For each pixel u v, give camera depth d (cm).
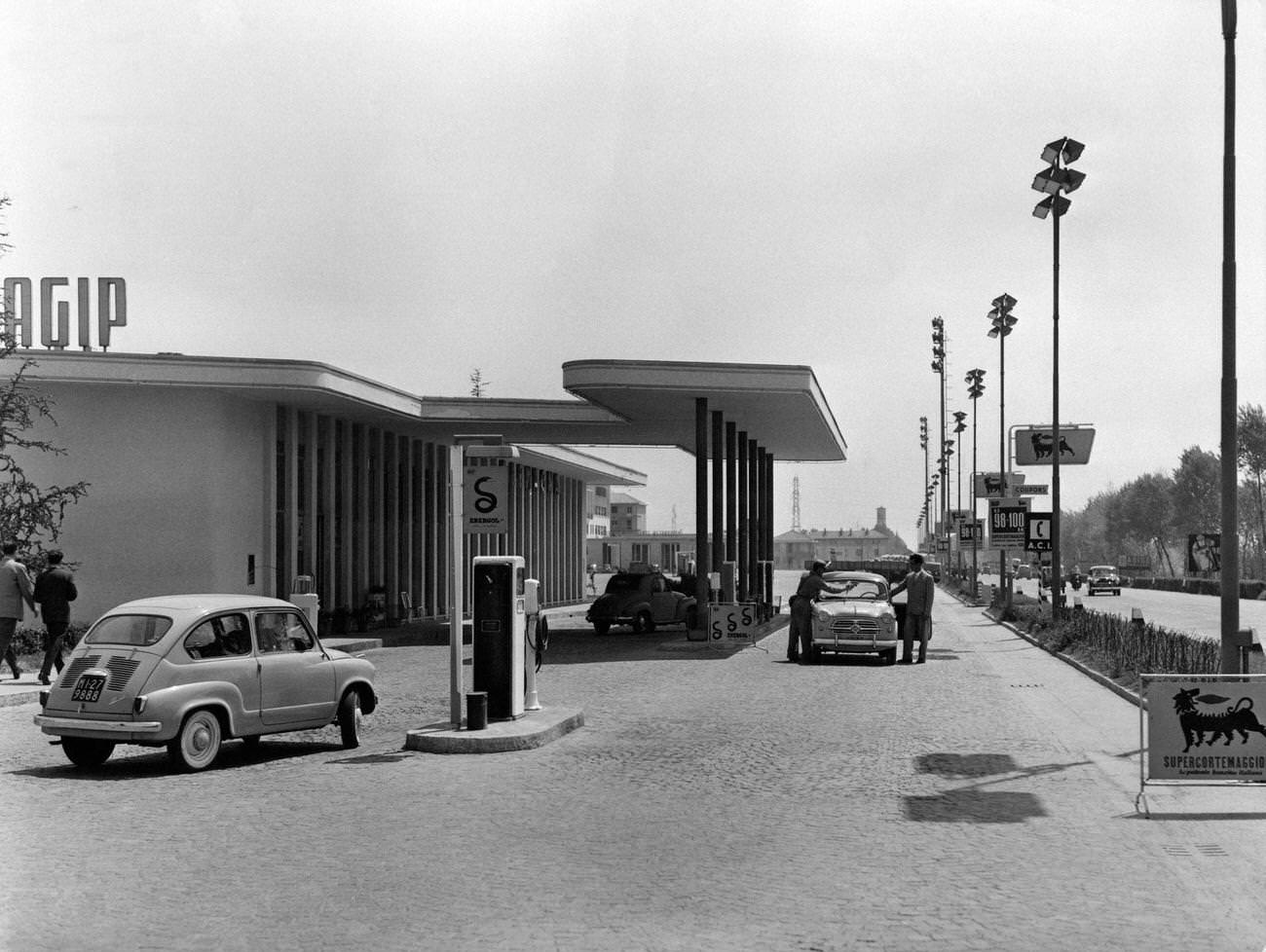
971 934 668
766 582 4972
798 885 775
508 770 1237
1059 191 3250
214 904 730
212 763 1280
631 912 711
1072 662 2506
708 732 1514
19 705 1820
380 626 3869
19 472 2656
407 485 4347
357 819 989
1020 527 4259
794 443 4669
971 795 1091
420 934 666
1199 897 750
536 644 1605
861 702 1855
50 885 778
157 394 3058
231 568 3189
